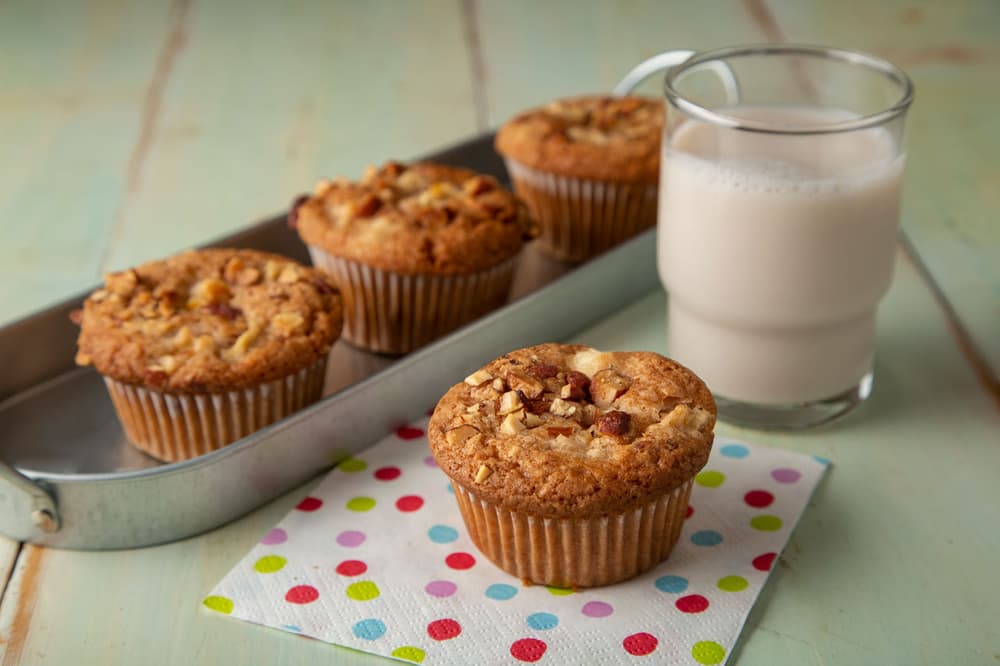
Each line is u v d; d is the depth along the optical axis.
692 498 0.55
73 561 0.54
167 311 0.58
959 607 0.51
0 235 0.73
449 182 0.67
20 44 0.94
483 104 0.86
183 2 1.03
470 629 0.50
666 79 0.58
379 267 0.63
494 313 0.61
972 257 0.70
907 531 0.54
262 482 0.55
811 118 0.60
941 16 0.95
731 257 0.57
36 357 0.61
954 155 0.79
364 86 0.88
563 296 0.63
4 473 0.52
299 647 0.50
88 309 0.58
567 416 0.52
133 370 0.56
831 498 0.56
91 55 0.93
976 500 0.55
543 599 0.51
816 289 0.56
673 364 0.54
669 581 0.52
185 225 0.74
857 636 0.50
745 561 0.53
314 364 0.59
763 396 0.59
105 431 0.60
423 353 0.59
